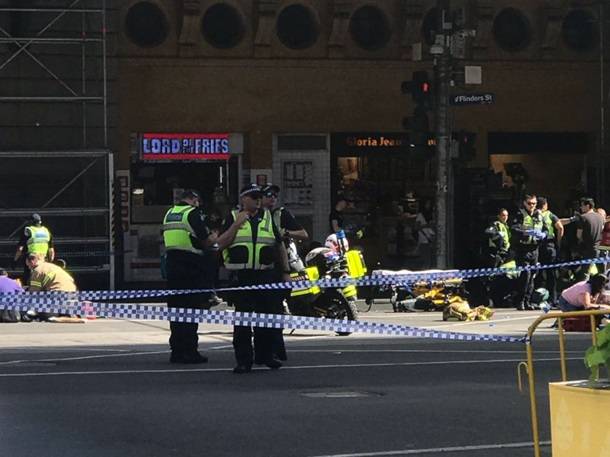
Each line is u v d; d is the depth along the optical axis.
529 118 28.08
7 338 16.38
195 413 9.76
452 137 26.14
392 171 27.19
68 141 25.28
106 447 8.31
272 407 10.07
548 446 8.30
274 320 11.25
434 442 8.50
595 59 28.23
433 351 14.77
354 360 13.71
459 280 20.92
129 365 13.20
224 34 26.55
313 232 26.97
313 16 26.91
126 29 25.98
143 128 26.09
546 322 18.47
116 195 25.44
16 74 25.02
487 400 10.48
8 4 24.83
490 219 23.58
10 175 24.89
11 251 24.69
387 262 26.89
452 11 24.78
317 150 27.00
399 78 27.33
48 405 10.19
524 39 28.09
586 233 20.84
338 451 8.15
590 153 28.28
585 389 5.20
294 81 26.83
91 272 24.75
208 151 26.50
